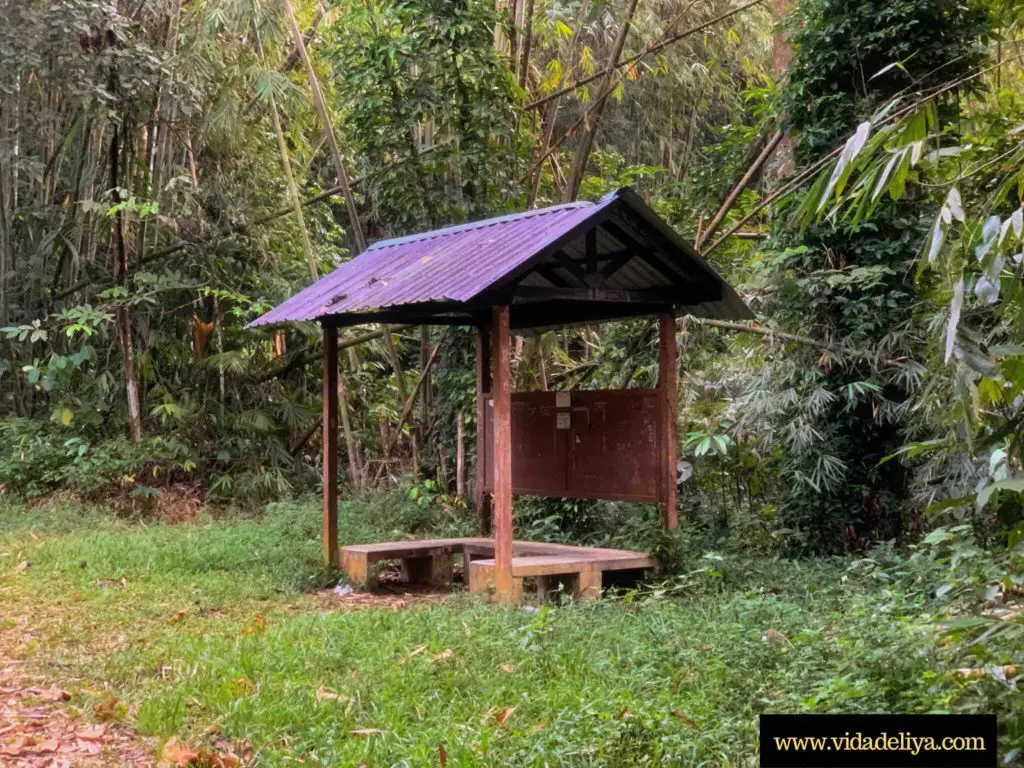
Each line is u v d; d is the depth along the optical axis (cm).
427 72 1004
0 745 376
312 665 460
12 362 1139
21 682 454
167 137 1143
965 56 725
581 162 1048
